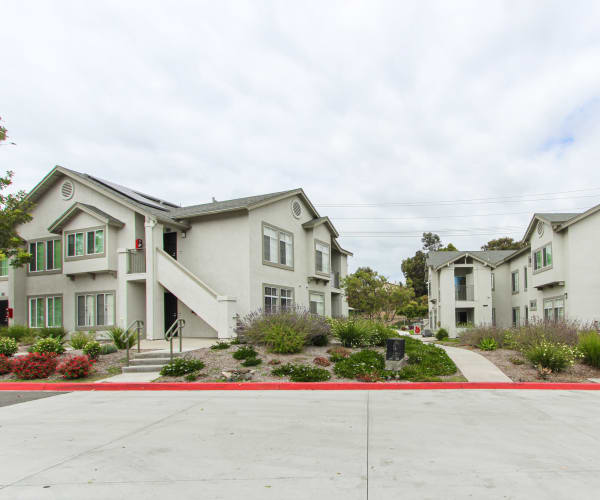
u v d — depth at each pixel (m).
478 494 4.24
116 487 4.54
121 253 20.14
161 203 28.06
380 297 31.02
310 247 24.81
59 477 4.84
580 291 22.05
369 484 4.52
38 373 12.20
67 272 21.58
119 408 8.57
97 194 21.58
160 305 19.66
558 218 24.27
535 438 6.11
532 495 4.21
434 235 72.94
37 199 23.20
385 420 7.24
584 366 12.23
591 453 5.45
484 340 16.48
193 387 10.83
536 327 15.53
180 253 21.41
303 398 9.36
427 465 5.06
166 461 5.32
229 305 17.81
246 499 4.18
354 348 14.60
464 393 9.83
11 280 22.86
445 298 34.41
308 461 5.24
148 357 13.63
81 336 16.50
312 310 25.19
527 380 10.95
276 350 13.29
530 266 29.27
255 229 20.34
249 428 6.80
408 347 14.83
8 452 5.79
